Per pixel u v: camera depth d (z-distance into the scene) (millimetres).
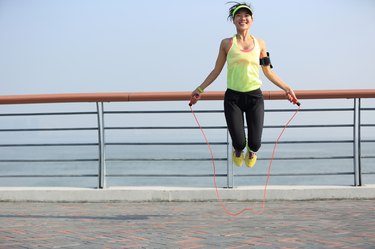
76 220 3887
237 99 3764
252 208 4516
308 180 55594
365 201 4891
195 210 4449
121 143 5172
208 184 51844
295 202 4902
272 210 4359
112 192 5121
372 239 2898
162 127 5340
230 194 5039
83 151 130500
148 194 5090
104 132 5215
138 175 5105
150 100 4977
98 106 5176
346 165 70062
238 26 3732
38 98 5047
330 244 2756
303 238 2953
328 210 4277
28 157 112375
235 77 3744
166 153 100312
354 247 2672
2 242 2930
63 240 2977
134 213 4293
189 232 3229
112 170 63500
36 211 4465
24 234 3209
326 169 64125
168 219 3904
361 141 5117
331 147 131500
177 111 5285
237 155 3949
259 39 3805
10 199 5195
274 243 2807
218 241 2891
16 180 61969
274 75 3850
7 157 114312
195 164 70062
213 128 5168
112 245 2801
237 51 3725
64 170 69438
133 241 2920
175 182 54125
